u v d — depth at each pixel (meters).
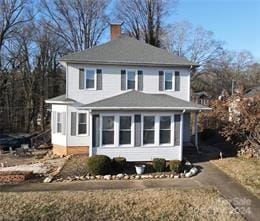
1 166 23.33
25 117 49.69
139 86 27.39
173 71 27.94
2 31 42.78
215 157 25.14
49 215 14.38
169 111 23.61
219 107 26.97
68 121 26.61
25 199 16.08
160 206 15.37
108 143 23.08
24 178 19.53
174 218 14.17
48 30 49.00
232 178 19.89
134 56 27.53
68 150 26.66
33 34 48.28
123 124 23.20
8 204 15.46
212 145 30.27
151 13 52.81
